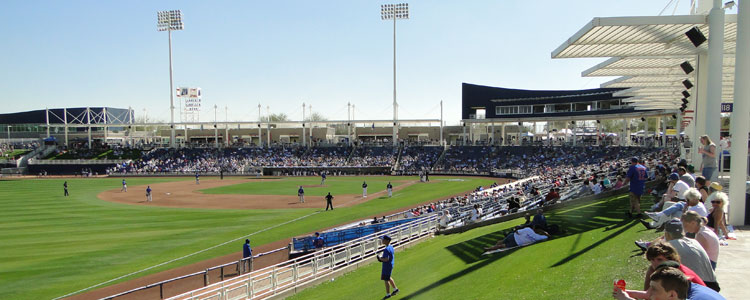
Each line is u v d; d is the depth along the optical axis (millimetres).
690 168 14453
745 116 12039
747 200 12227
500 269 12023
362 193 49656
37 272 20234
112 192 53406
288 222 31875
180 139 115312
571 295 8648
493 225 20016
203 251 23844
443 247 17594
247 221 32500
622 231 12680
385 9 84312
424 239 22500
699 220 6043
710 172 12602
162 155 92250
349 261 18672
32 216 35156
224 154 91750
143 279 19203
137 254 23281
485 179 64188
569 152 69812
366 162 82188
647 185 20844
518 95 83375
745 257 8852
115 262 21828
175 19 90438
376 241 19953
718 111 15977
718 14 15508
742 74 12125
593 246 11789
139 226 30750
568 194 23328
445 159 80500
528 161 71875
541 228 14570
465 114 89125
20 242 25938
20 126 115688
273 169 80188
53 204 42375
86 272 20250
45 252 23656
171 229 29656
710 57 15914
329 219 32594
